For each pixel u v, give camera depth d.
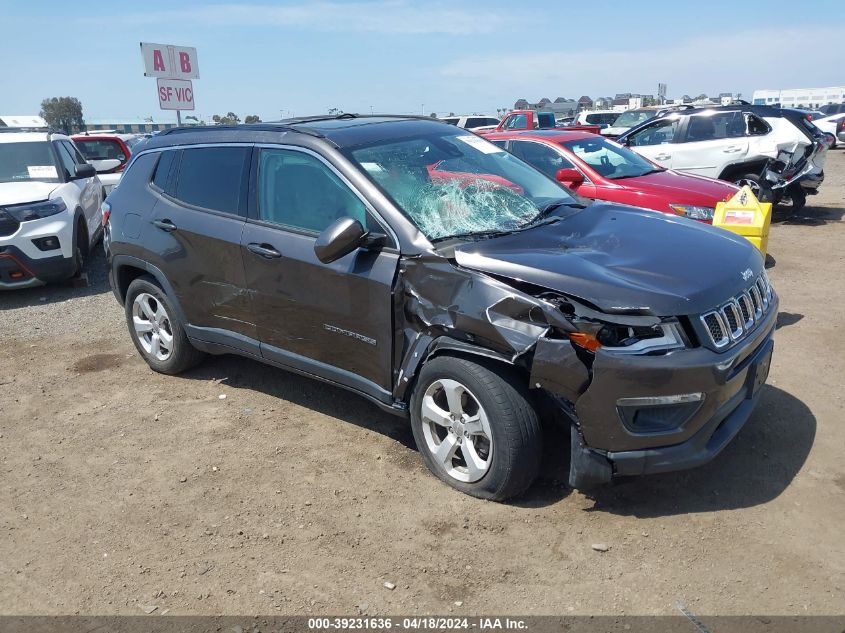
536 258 3.37
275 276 4.14
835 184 15.19
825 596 2.80
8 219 7.51
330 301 3.89
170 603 2.95
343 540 3.31
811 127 10.45
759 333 3.43
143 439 4.40
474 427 3.46
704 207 7.09
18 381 5.41
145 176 5.09
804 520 3.28
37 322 6.95
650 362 3.02
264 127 4.45
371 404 4.76
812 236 9.73
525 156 8.22
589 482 3.25
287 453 4.16
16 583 3.12
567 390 3.12
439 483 3.75
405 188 3.88
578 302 3.15
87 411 4.83
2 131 9.14
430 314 3.46
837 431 4.07
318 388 5.05
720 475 3.68
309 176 4.07
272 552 3.25
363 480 3.82
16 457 4.24
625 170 7.96
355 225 3.53
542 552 3.15
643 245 3.60
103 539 3.40
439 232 3.68
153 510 3.63
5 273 7.57
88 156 13.74
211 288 4.61
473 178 4.22
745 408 3.51
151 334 5.39
